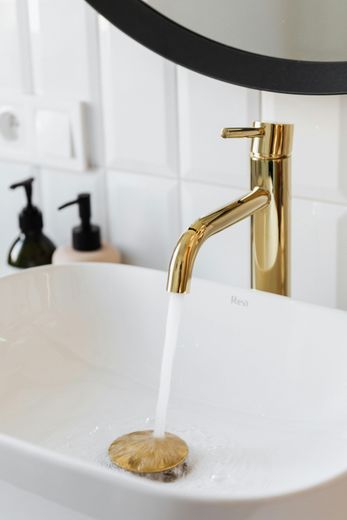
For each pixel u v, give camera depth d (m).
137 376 0.97
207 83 1.03
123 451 0.84
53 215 1.23
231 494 0.57
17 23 1.17
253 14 0.93
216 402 0.93
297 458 0.82
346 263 0.99
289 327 0.89
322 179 0.98
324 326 0.86
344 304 1.01
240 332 0.92
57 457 0.61
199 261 1.11
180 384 0.95
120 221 1.16
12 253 1.15
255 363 0.91
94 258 1.10
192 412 0.92
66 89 1.15
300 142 0.98
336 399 0.85
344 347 0.85
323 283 1.01
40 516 0.66
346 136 0.95
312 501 0.59
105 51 1.10
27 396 0.94
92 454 0.86
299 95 0.96
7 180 1.26
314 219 1.00
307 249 1.01
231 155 1.04
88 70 1.12
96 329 1.00
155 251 1.15
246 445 0.86
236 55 0.95
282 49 0.93
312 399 0.87
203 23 0.97
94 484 0.60
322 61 0.91
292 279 1.03
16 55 1.18
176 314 0.82
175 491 0.57
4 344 0.95
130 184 1.14
